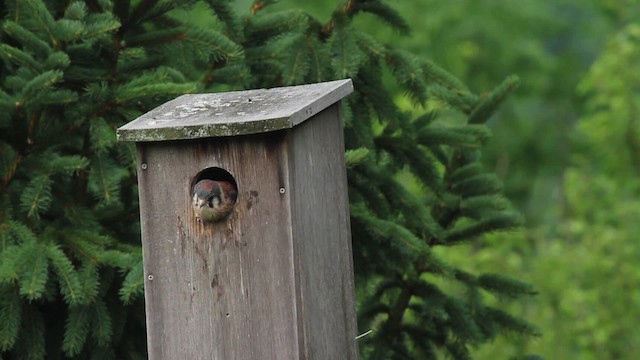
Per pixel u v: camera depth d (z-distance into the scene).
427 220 11.62
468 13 31.50
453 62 30.27
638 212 21.23
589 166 23.95
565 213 25.28
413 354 12.30
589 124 25.27
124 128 8.97
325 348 9.39
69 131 10.52
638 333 20.06
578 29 33.06
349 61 11.23
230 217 8.98
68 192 11.05
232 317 9.05
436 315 12.00
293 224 8.91
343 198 9.92
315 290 9.26
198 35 10.91
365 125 11.68
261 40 11.68
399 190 11.62
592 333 20.06
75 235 10.37
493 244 19.86
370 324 12.29
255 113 8.99
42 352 10.32
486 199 12.11
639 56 25.22
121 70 11.00
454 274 11.81
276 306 8.98
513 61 31.34
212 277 9.05
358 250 11.66
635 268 20.31
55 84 10.61
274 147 8.88
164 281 9.13
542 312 20.19
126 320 10.64
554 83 33.25
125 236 11.09
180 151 9.03
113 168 10.69
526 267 21.06
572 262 20.58
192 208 9.05
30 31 10.52
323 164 9.52
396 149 11.94
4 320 10.05
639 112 24.80
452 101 12.28
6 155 10.47
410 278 12.22
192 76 11.43
